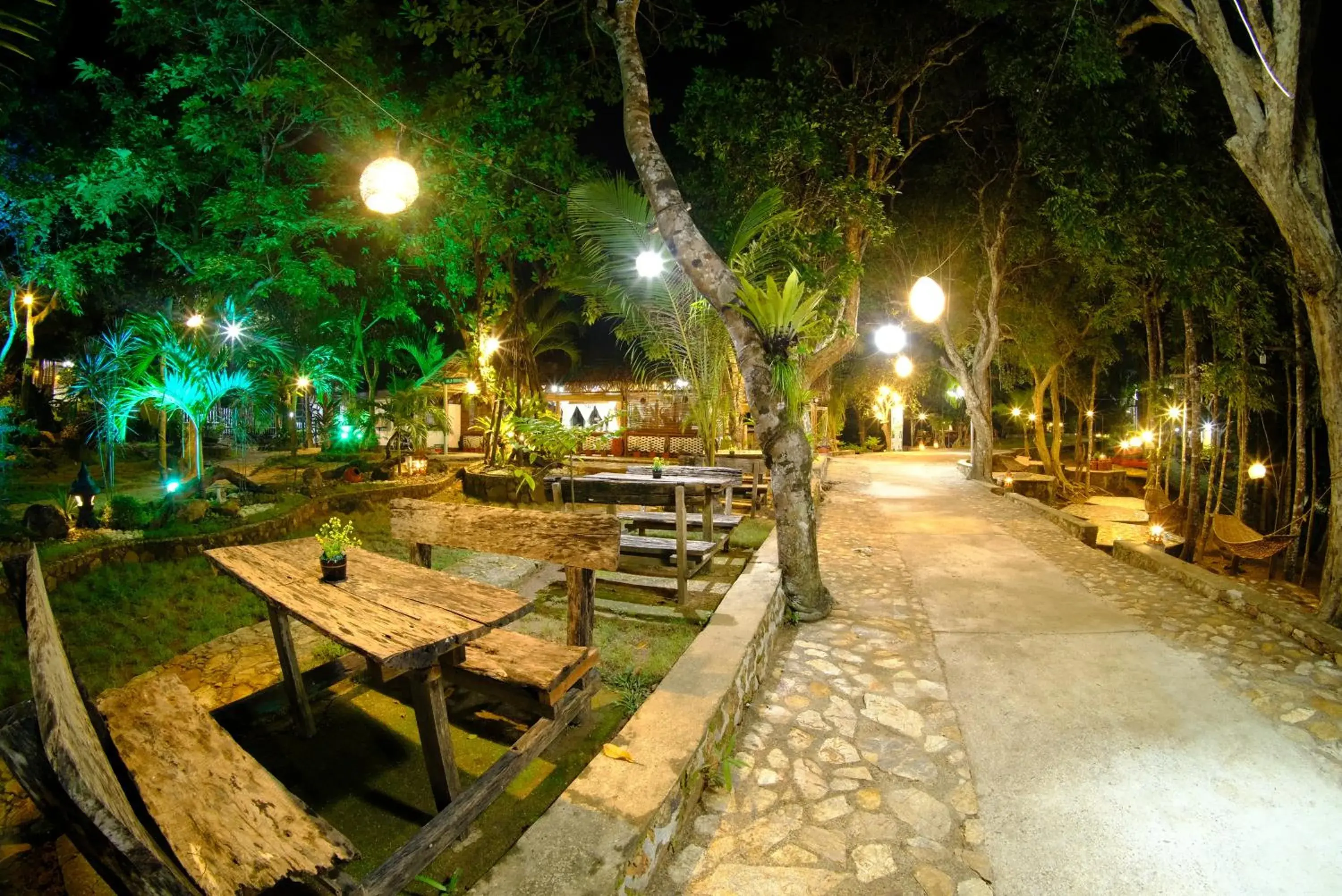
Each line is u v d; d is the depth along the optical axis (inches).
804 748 140.9
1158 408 625.6
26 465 444.8
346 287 529.3
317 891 80.1
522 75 397.4
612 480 231.5
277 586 127.6
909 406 1288.1
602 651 175.9
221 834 76.5
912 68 440.5
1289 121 210.1
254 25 375.2
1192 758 134.8
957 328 778.8
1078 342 807.7
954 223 636.1
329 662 152.8
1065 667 179.9
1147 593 250.7
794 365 222.4
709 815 118.3
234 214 375.9
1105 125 350.0
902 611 231.3
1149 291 569.6
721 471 309.9
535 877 85.5
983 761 135.0
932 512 454.9
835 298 407.8
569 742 134.2
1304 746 139.0
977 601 241.9
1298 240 218.7
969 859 107.0
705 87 367.9
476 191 390.9
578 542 139.9
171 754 91.8
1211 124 354.9
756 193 380.5
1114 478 983.0
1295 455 446.6
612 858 89.2
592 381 757.9
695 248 225.3
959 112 509.4
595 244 337.1
